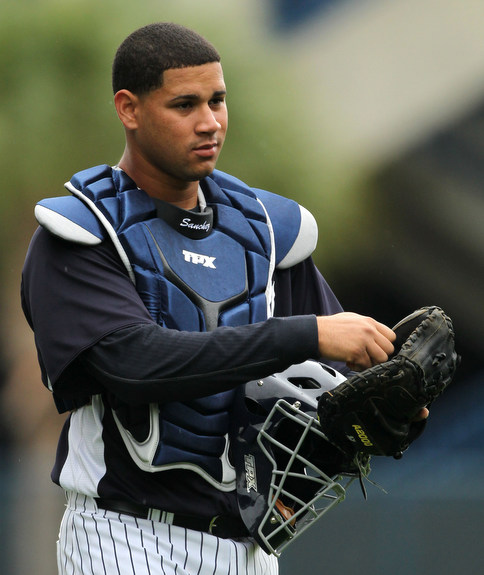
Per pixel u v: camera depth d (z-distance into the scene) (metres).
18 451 42.56
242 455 10.60
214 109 10.59
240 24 46.41
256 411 10.70
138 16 42.69
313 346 9.82
